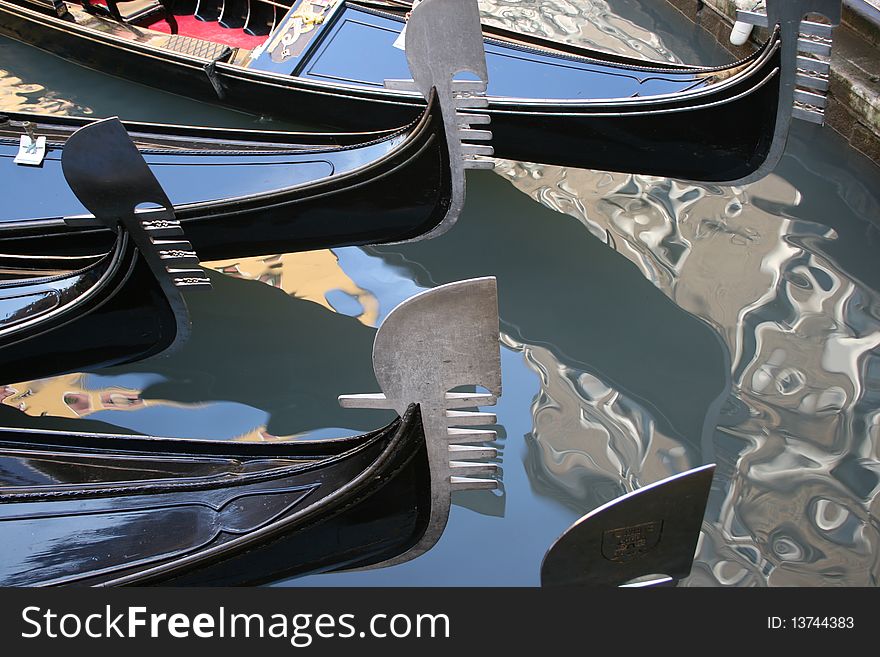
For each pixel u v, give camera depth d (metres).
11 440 4.09
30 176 5.45
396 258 6.04
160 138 5.73
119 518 3.75
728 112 5.34
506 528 4.59
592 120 5.63
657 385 5.21
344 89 6.37
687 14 8.35
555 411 5.11
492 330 3.16
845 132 6.63
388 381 3.34
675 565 3.41
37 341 4.78
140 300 4.79
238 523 3.70
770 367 5.22
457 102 4.84
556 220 6.25
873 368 5.18
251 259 6.06
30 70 7.87
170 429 5.09
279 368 5.37
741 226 6.11
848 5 6.96
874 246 5.93
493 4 8.68
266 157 5.38
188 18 8.12
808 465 4.75
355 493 3.64
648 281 5.78
